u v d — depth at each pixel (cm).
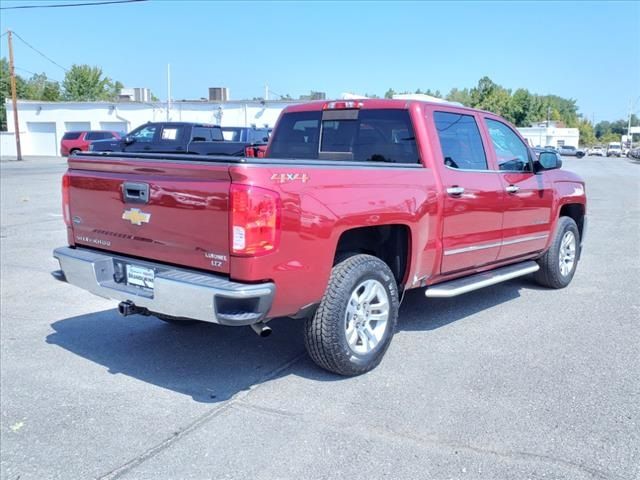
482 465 327
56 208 1411
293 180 380
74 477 325
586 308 624
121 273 437
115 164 429
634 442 349
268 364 473
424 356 484
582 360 474
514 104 8488
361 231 466
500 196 565
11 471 332
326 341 419
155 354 498
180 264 398
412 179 470
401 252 484
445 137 522
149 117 4672
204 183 375
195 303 369
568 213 754
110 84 8219
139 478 322
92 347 515
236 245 362
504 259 603
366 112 542
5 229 1112
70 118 4950
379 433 361
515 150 618
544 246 662
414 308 623
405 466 327
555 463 328
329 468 326
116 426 378
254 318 368
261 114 4319
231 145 1784
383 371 454
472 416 381
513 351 495
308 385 430
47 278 755
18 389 432
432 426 369
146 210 411
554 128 8244
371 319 451
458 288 518
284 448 346
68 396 421
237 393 420
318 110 582
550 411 387
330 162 411
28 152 5153
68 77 7881
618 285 723
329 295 415
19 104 5084
